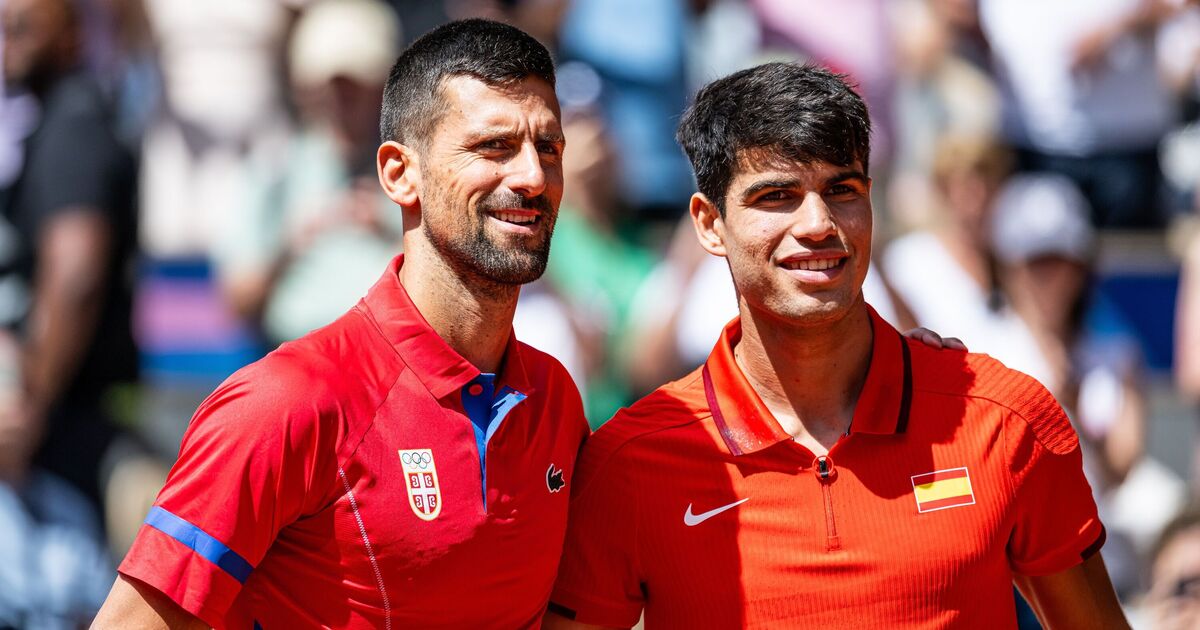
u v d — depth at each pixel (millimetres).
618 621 11719
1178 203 24297
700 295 20578
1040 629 18234
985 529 11039
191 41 23016
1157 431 23078
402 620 10461
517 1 22844
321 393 10352
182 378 22219
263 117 22938
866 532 11000
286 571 10500
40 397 19844
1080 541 11500
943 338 12055
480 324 10789
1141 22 24125
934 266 21766
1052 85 24062
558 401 11562
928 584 10922
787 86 11039
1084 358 22000
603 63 23109
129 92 22969
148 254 22453
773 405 11555
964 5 23828
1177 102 24484
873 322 11672
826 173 10891
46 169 20078
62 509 19859
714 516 11258
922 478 11109
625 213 22062
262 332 21844
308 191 21984
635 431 11594
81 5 21969
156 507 10281
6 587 19453
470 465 10609
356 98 22000
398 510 10367
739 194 11102
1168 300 23812
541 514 10984
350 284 21422
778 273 11000
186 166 22781
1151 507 21312
